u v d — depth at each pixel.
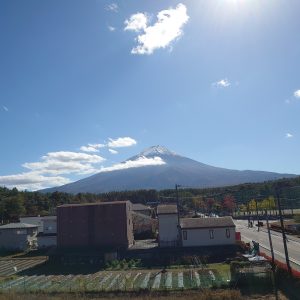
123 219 52.75
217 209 108.44
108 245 52.22
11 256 58.03
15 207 95.00
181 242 50.41
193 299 26.77
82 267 45.84
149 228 65.06
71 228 53.41
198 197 110.81
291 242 52.09
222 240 49.97
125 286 32.66
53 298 28.39
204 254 45.91
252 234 63.56
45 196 118.69
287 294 27.64
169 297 28.17
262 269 31.89
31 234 66.25
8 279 39.19
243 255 43.38
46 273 42.72
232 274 33.47
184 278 35.19
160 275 37.47
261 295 27.80
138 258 47.59
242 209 106.00
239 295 26.80
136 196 128.25
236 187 123.00
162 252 48.25
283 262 36.72
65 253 49.06
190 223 51.56
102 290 31.39
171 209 55.03
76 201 116.00
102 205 53.41
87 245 52.72
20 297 28.28
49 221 65.50
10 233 64.44
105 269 43.59
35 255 57.81
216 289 30.33
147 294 29.75
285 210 105.75
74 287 33.25
